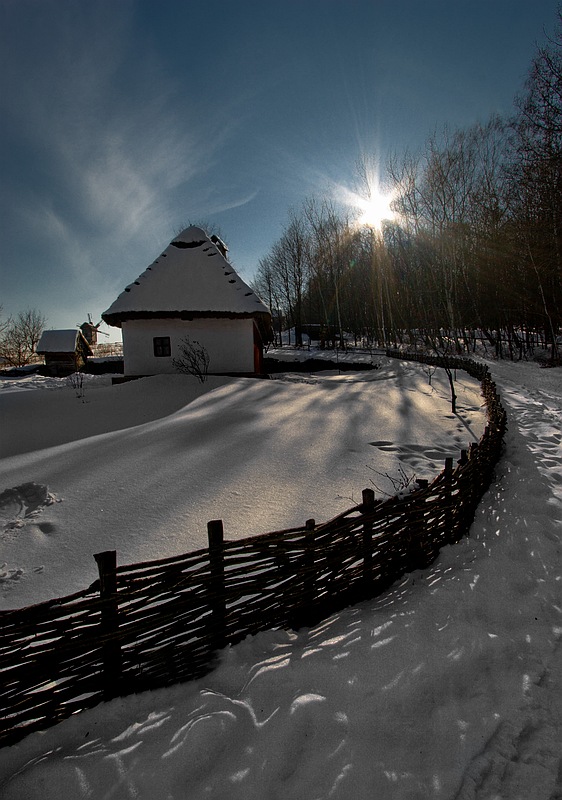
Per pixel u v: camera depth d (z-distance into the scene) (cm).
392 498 307
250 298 1495
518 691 200
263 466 529
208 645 230
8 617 180
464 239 2908
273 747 171
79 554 340
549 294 2231
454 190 2872
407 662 215
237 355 1490
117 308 1430
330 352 3584
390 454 592
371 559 296
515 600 269
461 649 224
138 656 210
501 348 2608
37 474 515
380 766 163
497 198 2686
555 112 1934
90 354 3281
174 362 1445
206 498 439
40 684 190
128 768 164
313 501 435
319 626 260
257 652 232
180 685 212
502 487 476
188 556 224
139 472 511
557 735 178
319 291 4356
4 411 952
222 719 182
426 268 3253
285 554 257
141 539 361
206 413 839
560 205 1958
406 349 3312
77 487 470
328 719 183
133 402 994
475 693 200
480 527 389
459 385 1314
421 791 156
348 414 840
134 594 209
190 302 1448
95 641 197
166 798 153
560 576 295
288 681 204
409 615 254
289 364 2948
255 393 1084
